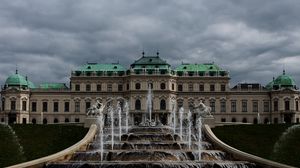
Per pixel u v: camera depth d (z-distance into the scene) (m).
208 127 121.12
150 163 81.12
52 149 109.25
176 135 113.75
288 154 104.19
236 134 117.69
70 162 86.00
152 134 112.88
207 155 95.31
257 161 90.12
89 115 122.69
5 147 104.94
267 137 114.75
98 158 93.38
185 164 81.81
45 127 119.75
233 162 87.25
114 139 115.00
